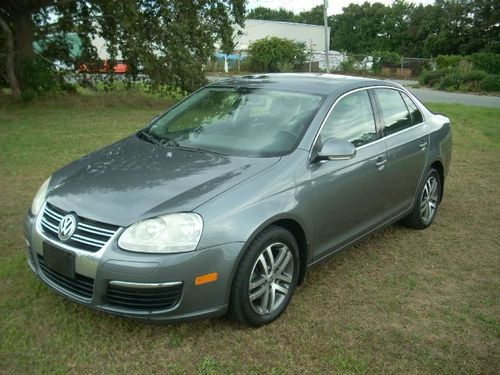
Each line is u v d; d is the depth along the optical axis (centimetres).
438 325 368
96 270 308
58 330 339
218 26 1683
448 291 420
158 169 363
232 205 326
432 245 513
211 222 316
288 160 371
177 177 348
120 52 1630
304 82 458
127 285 304
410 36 6912
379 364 322
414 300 402
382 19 7544
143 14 1542
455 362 328
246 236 324
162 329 345
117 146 427
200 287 314
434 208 569
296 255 371
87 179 359
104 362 311
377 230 474
